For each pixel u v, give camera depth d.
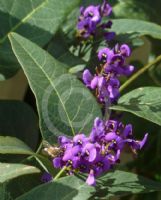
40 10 0.48
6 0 0.48
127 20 0.52
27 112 0.50
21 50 0.42
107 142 0.37
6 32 0.48
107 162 0.36
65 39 0.51
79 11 0.53
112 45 0.50
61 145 0.38
